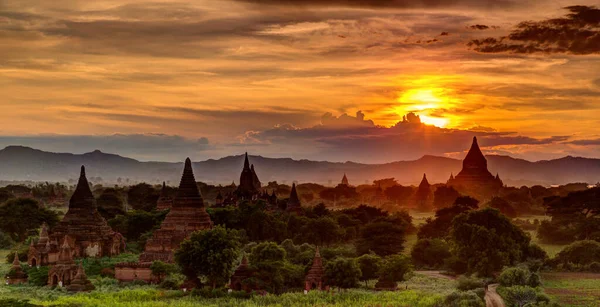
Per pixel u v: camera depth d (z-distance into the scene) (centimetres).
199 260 14488
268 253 15412
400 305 12744
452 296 12875
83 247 18675
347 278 14700
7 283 15762
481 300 12850
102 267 17088
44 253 17662
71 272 15488
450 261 17712
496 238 17100
